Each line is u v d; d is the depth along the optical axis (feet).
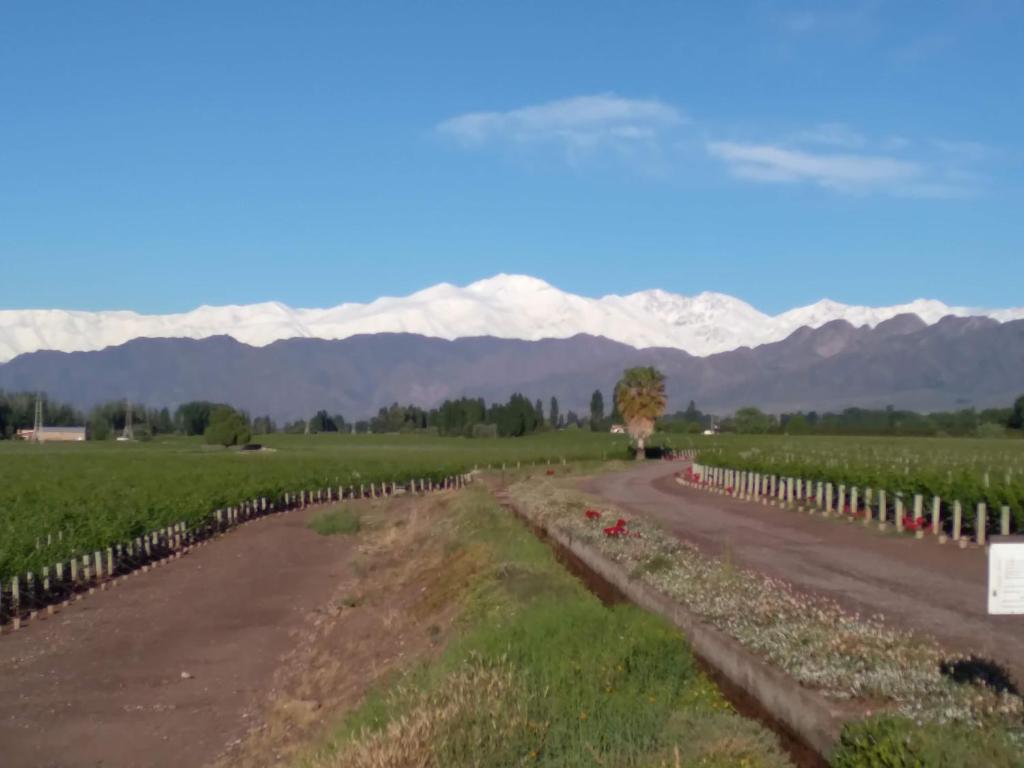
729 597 43.83
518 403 537.65
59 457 292.61
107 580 96.22
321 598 87.30
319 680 58.08
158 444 453.58
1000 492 76.38
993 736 23.76
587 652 36.47
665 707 32.32
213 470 216.95
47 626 74.90
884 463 128.26
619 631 38.29
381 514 157.79
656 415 305.73
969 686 29.09
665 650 36.01
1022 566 23.38
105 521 108.58
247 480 184.55
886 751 23.36
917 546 73.41
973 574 58.13
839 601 48.29
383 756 30.22
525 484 167.12
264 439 513.86
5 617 76.74
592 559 65.82
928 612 45.09
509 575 63.00
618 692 33.55
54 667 63.26
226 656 66.64
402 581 83.20
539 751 29.89
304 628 74.74
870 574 58.23
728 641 36.50
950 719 25.49
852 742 24.88
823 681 30.42
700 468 174.50
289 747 45.21
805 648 34.06
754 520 98.32
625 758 28.84
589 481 187.32
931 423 416.87
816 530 86.94
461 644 43.83
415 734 31.01
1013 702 27.22
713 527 90.33
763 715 32.14
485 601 57.72
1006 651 36.19
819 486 107.45
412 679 42.19
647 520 85.71
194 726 51.88
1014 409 376.68
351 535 135.64
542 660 36.68
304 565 108.58
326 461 257.96
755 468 136.26
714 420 558.97
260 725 51.31
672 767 27.25
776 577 56.75
